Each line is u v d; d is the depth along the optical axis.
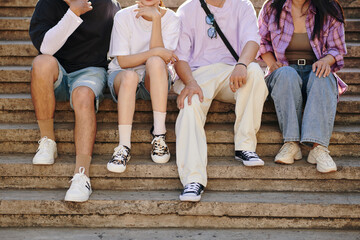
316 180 3.15
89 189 2.99
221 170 3.13
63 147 3.36
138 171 3.12
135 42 3.35
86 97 3.07
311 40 3.46
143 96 3.46
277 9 3.48
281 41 3.50
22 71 3.83
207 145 3.37
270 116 3.56
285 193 3.12
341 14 3.46
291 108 3.20
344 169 3.12
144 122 3.58
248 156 3.12
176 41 3.38
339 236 2.88
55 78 3.20
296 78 3.24
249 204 2.94
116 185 3.14
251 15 3.42
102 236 2.85
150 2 3.26
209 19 3.44
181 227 2.97
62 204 2.94
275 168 3.13
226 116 3.57
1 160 3.21
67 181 3.16
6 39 4.44
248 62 3.23
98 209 2.95
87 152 3.05
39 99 3.12
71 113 3.56
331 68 3.46
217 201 2.94
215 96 3.49
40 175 3.15
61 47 3.44
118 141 3.36
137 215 2.96
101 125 3.47
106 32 3.51
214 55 3.49
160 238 2.82
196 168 3.00
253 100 3.18
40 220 2.98
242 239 2.82
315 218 2.96
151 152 3.23
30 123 3.59
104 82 3.39
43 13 3.37
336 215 2.95
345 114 3.58
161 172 3.12
